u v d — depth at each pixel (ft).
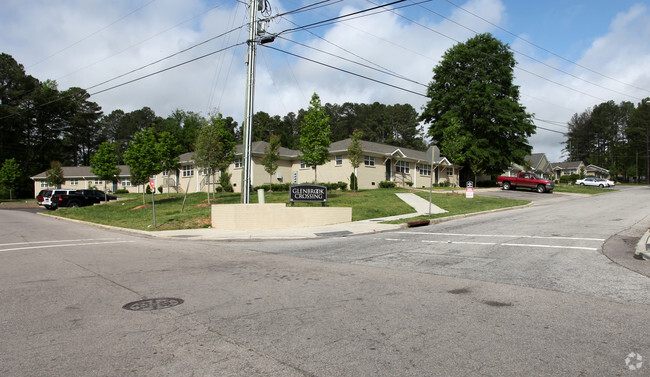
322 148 86.12
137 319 16.06
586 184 177.17
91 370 11.48
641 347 12.64
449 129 98.78
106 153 129.08
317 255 32.17
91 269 26.84
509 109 139.54
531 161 212.23
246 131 58.95
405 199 81.92
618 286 20.22
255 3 58.18
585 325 14.66
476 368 11.34
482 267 25.55
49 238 46.88
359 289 20.42
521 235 39.65
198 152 81.92
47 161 213.05
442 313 16.30
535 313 16.14
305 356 12.31
